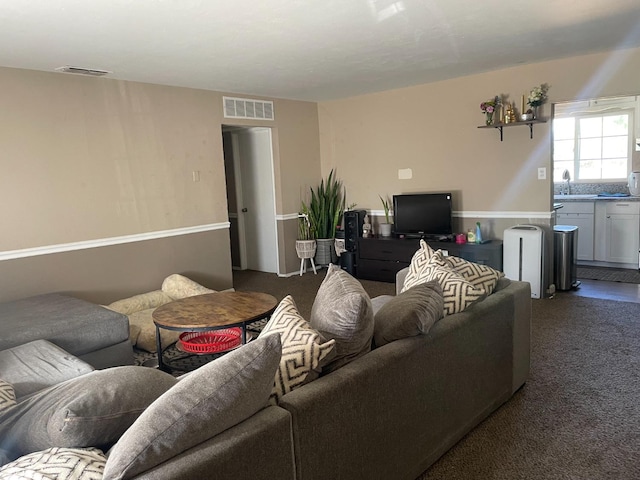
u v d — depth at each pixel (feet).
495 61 15.17
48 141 13.61
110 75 14.42
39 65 12.81
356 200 21.50
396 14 10.04
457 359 7.40
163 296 15.10
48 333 9.80
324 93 19.47
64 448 4.04
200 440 4.19
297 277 20.92
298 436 4.90
